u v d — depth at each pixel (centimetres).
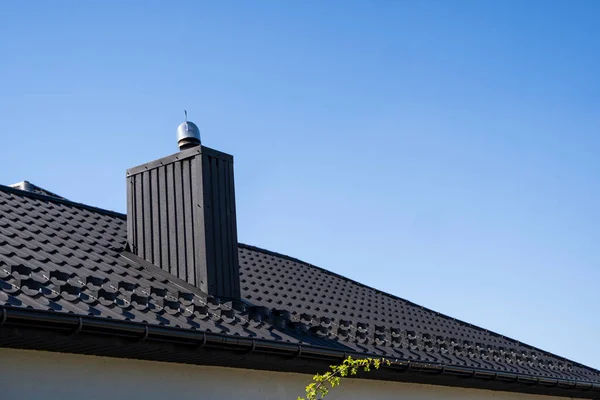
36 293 712
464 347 1246
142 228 1044
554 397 1414
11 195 1111
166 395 806
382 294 1598
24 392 689
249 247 1504
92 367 747
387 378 1046
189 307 861
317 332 998
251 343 812
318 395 966
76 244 1000
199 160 1009
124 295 813
